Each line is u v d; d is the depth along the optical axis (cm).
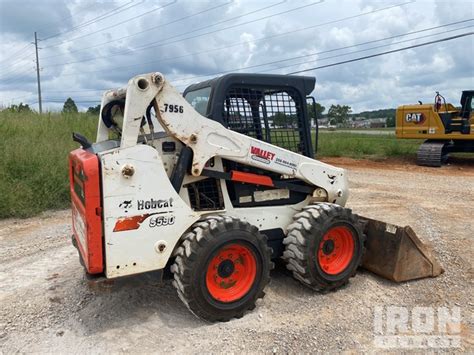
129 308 409
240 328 374
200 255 357
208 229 365
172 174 385
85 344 354
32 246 605
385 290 449
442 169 1424
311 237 417
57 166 876
